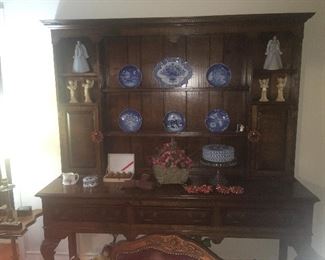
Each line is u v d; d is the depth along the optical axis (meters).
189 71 2.41
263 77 2.37
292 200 2.02
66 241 2.81
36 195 2.17
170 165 2.25
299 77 2.21
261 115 2.30
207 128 2.45
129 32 2.23
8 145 2.62
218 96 2.47
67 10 2.48
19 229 2.23
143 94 2.53
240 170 2.42
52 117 2.63
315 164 2.49
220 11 2.40
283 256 2.51
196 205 2.11
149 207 2.15
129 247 1.52
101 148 2.45
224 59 2.42
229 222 2.11
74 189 2.23
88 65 2.44
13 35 2.52
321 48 2.34
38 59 2.54
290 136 2.29
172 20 2.14
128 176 2.41
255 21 2.12
